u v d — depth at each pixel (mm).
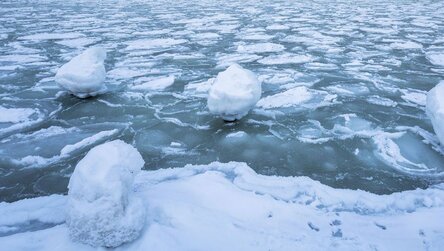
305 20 12844
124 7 17875
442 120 3326
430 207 2584
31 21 12891
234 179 2967
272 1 21188
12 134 4027
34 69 6766
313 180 2979
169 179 2980
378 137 3820
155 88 5602
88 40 9406
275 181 2930
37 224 2389
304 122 4285
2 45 8852
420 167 3305
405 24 11711
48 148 3699
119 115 4562
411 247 2084
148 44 8922
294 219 2383
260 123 4258
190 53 7977
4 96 5285
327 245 2086
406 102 4930
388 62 7078
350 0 21406
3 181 3137
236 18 13570
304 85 5688
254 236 2158
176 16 14289
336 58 7445
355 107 4746
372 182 3070
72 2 20781
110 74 6410
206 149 3654
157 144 3771
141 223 2061
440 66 6754
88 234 1946
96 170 1989
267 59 7410
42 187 3051
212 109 4039
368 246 2078
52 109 4781
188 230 2156
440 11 15305
